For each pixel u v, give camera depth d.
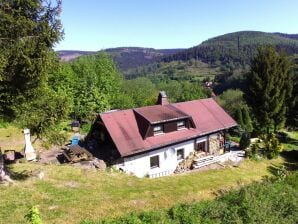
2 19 12.98
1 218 13.70
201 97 80.31
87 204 16.31
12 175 19.66
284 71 44.59
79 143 32.34
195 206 13.07
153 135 29.39
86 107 51.16
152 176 28.72
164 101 33.69
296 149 42.06
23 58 13.52
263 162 33.41
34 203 15.71
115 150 27.53
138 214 12.84
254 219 12.30
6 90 15.20
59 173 21.66
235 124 36.25
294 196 14.77
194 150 32.50
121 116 29.61
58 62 15.41
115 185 20.53
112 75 57.59
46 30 13.93
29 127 16.36
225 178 25.75
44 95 16.80
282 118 44.72
